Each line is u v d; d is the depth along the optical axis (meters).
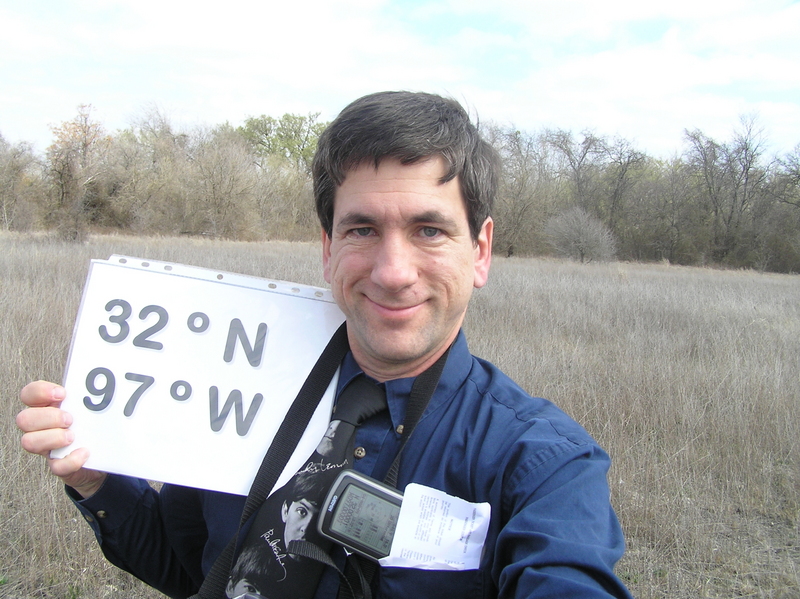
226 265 14.88
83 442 1.20
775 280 25.06
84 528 3.18
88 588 2.84
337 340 1.23
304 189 42.53
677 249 41.41
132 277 1.29
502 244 37.56
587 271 21.48
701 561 3.18
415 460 1.10
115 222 34.59
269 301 1.29
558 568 0.86
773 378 5.66
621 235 42.41
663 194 41.94
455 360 1.17
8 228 24.67
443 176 1.04
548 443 1.02
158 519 1.42
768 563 3.18
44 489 3.29
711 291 14.22
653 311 9.77
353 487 1.02
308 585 1.05
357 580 1.02
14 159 25.75
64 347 5.61
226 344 1.26
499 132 37.06
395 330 1.07
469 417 1.12
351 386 1.18
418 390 1.13
